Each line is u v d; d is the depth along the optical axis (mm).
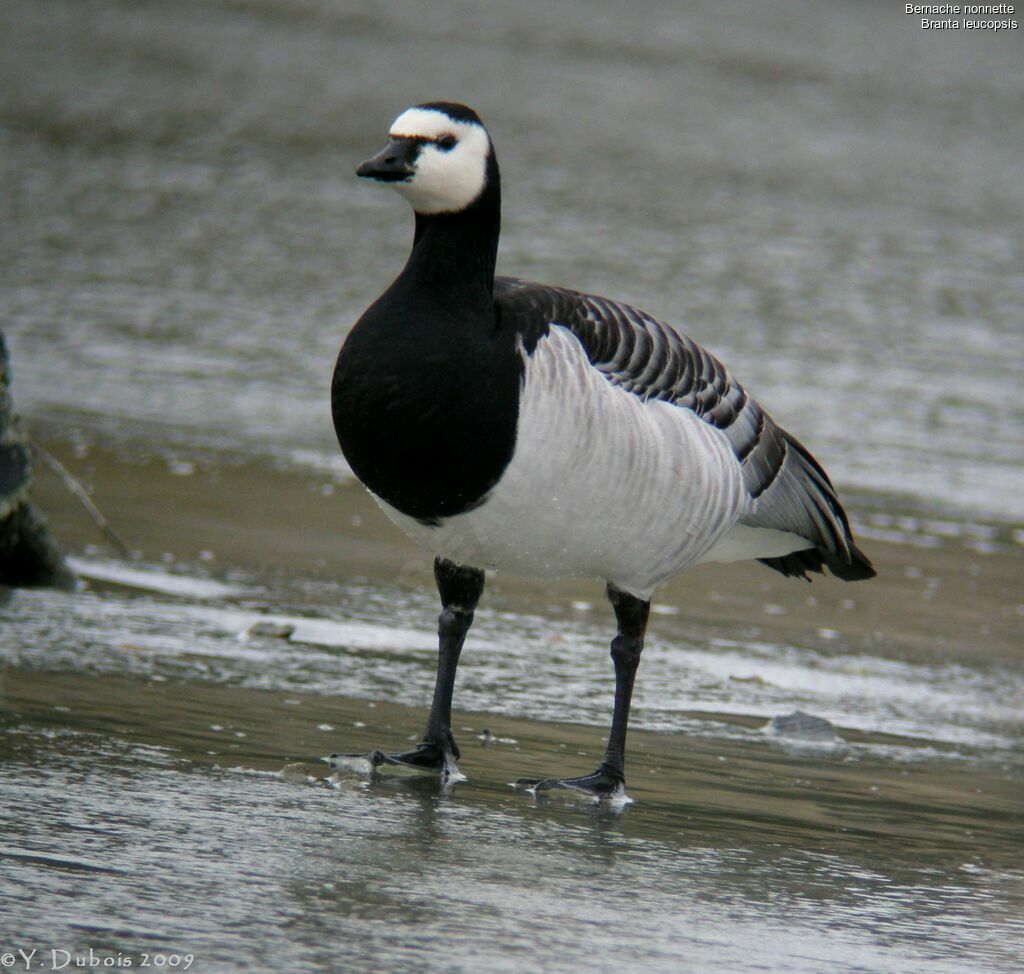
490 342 8812
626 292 29484
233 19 62344
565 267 31078
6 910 6465
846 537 10867
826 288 31625
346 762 9219
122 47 54844
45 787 8102
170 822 7754
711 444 9570
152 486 17250
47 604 12531
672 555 9523
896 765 10609
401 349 8805
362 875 7277
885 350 27266
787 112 53219
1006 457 21828
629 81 56438
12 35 55250
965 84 60656
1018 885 8273
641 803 9172
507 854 7859
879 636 14562
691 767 10062
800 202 40344
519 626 13578
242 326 25844
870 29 71188
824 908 7574
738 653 13445
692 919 7188
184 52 54875
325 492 17953
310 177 39125
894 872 8305
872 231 37719
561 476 8914
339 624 12883
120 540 14938
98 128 42219
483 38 62594
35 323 24672
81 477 17250
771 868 8141
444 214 8945
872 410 23469
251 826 7840
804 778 10070
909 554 17531
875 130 51531
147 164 38750
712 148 46562
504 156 42750
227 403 21516
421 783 9094
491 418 8742
